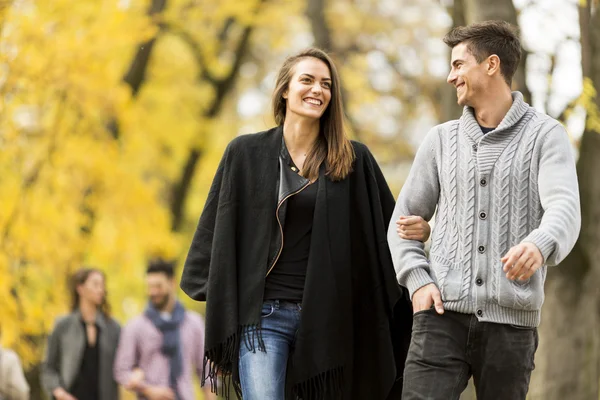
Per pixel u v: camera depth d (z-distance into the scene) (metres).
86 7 20.56
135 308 30.53
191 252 9.18
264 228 8.88
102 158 22.38
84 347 16.41
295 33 33.00
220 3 26.95
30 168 21.22
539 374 13.95
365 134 34.38
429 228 8.10
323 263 8.80
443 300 7.76
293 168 9.05
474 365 7.73
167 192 31.84
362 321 9.05
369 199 9.15
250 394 8.63
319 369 8.69
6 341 19.75
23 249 20.62
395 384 9.27
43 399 21.64
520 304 7.57
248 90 35.41
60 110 21.14
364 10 33.28
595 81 13.31
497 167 7.74
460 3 14.55
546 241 7.20
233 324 8.74
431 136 8.13
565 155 7.64
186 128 29.27
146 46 25.55
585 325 13.77
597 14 13.35
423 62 33.00
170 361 16.41
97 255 24.06
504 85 7.92
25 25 19.58
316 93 8.98
